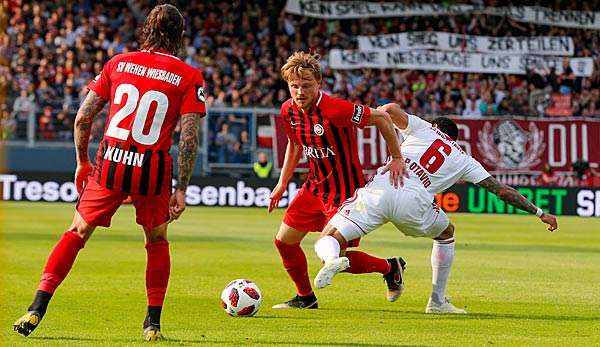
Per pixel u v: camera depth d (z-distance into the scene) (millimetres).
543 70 90688
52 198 77375
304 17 94938
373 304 26250
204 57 90688
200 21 93188
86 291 27672
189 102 18984
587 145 79062
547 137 79000
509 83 90438
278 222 61062
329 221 23125
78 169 19703
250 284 23688
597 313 25078
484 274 34594
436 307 24812
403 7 93125
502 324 22859
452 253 24625
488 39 90688
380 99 89000
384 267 24938
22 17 88875
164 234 19828
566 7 94500
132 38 91000
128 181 19000
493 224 64312
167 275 19891
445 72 90938
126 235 48500
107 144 19062
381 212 22906
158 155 19047
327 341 19984
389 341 20109
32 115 77938
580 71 90812
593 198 77125
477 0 96062
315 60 22734
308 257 39938
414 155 23469
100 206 19219
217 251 41281
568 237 54188
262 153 77688
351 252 24688
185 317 23297
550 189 77312
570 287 31016
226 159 77812
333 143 23281
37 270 32781
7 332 20391
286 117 23766
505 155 78688
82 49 87938
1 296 26078
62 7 90938
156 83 18906
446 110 88438
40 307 19141
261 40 92938
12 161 77438
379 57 90000
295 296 26547
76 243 19453
